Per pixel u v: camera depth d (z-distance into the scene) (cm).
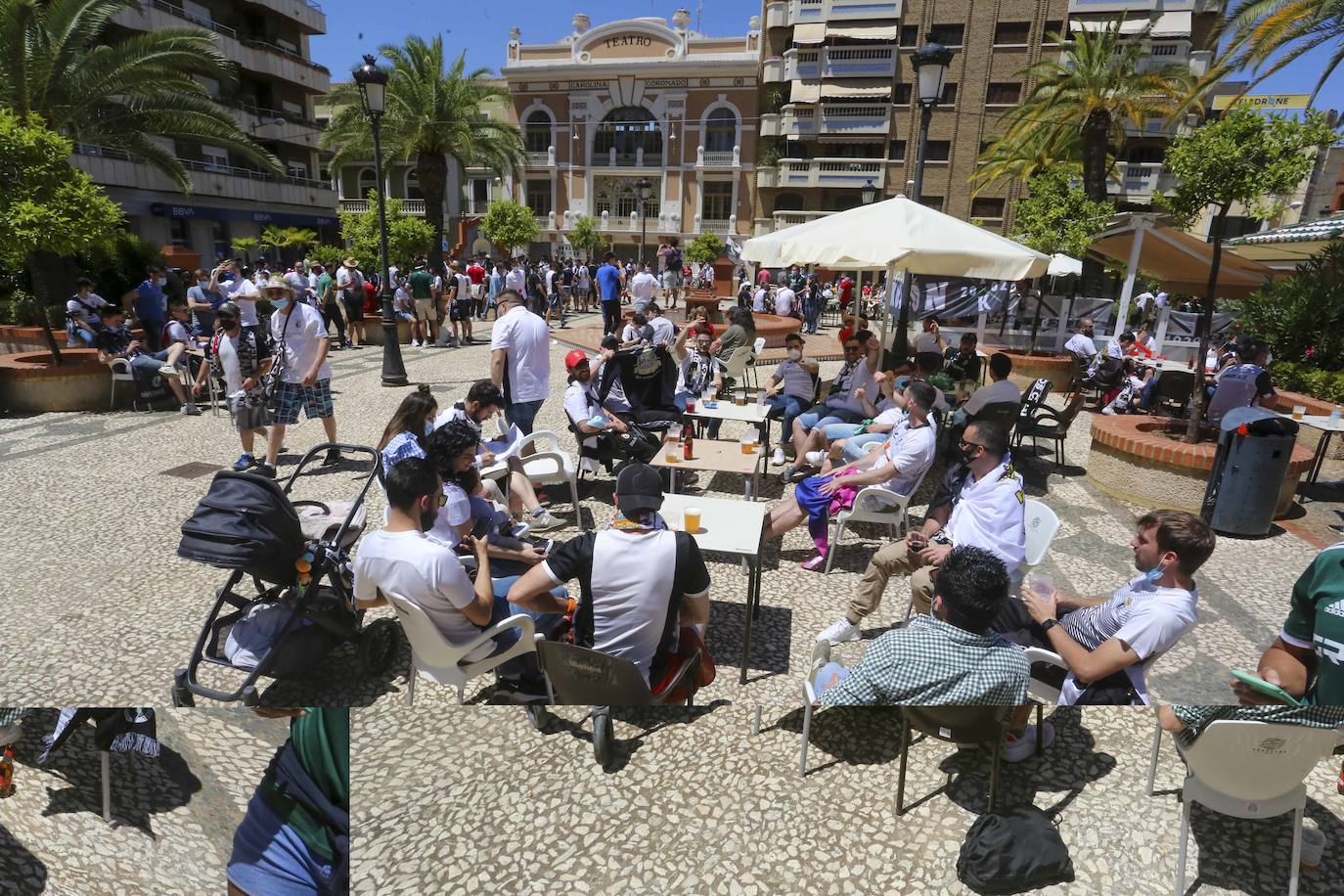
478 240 3547
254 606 278
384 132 2359
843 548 479
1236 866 180
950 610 200
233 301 1063
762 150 3941
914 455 440
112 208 879
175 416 812
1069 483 656
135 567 417
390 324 1011
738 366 901
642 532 237
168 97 1714
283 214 3186
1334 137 535
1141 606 244
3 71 1366
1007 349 1280
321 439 726
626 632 237
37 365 812
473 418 480
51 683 297
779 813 176
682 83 3994
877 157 3712
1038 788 182
